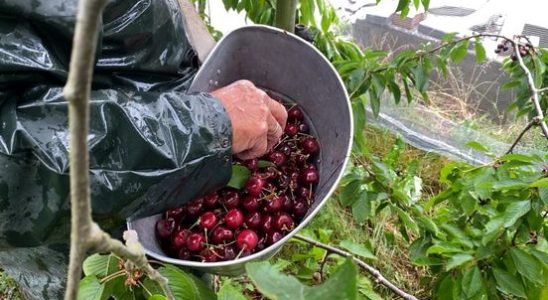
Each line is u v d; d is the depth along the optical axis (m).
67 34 0.82
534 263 1.35
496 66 3.20
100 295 0.93
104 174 0.81
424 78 1.76
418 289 2.12
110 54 0.94
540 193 1.27
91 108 0.81
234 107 0.98
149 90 1.04
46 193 0.80
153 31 0.98
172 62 1.06
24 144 0.78
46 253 1.12
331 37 2.12
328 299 0.38
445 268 1.56
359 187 1.56
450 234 1.58
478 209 1.56
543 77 1.92
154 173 0.86
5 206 0.80
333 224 2.28
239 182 1.09
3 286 1.85
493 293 1.45
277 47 1.22
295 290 0.39
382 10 3.50
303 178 1.16
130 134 0.83
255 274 0.40
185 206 1.10
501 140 2.93
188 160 0.88
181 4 1.33
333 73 1.11
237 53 1.25
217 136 0.92
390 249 2.24
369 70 1.77
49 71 0.80
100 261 0.98
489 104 3.26
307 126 1.26
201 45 1.32
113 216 0.87
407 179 2.15
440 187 2.62
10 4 0.77
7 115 0.79
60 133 0.79
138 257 0.50
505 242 1.43
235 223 1.07
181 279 0.93
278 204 1.11
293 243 2.06
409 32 3.39
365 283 1.56
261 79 1.30
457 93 3.24
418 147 2.75
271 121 1.05
